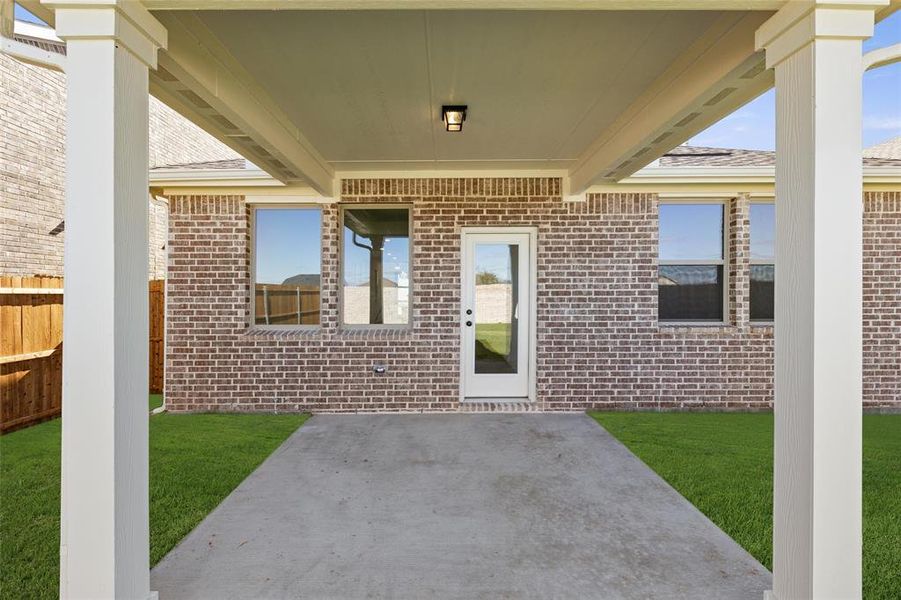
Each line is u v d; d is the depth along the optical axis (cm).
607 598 253
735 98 349
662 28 298
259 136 413
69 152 217
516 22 293
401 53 330
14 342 591
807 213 223
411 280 669
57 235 930
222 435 543
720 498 370
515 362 675
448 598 254
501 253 671
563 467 439
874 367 652
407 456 471
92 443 216
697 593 256
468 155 567
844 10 217
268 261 688
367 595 256
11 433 566
